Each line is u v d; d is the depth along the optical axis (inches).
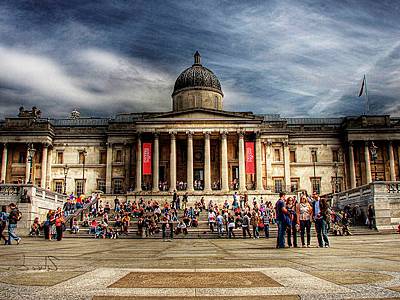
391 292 256.8
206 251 714.8
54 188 3085.6
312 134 3191.4
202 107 3110.2
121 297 246.5
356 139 3053.6
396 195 1692.9
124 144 3073.3
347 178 3115.2
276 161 3100.4
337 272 353.1
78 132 3171.8
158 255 609.9
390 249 700.7
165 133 2861.7
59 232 1309.1
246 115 2866.6
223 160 2800.2
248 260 487.5
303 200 842.2
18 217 1076.5
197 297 246.1
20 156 3075.8
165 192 2721.5
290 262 453.7
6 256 595.2
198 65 3491.6
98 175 3112.7
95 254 642.8
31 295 251.3
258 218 1557.6
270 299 239.3
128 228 1827.0
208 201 2684.5
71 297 245.6
